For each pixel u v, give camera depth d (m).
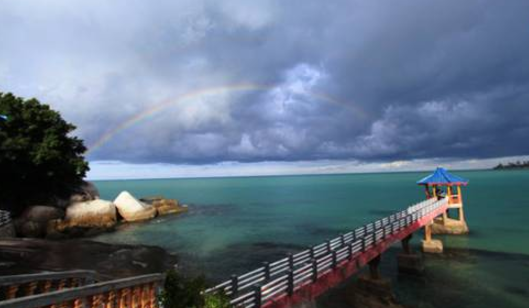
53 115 46.12
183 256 32.31
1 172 41.06
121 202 56.16
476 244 36.22
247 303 12.95
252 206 84.94
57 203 45.88
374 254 21.39
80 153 51.97
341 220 58.72
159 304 8.53
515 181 180.62
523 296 21.77
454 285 23.92
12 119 41.81
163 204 70.38
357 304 20.41
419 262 26.34
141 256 27.05
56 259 21.14
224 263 30.05
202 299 8.33
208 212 70.62
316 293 15.81
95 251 25.86
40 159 41.62
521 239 38.72
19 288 6.95
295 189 180.00
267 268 14.91
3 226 29.47
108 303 7.04
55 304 5.61
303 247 36.94
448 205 40.91
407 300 21.36
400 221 25.75
